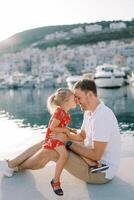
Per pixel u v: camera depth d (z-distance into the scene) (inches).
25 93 2970.0
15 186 201.5
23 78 3565.5
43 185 201.9
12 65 5580.7
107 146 196.7
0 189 198.2
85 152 194.1
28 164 212.8
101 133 191.6
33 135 673.0
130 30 5492.1
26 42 5831.7
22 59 5585.6
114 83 2305.6
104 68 2354.8
